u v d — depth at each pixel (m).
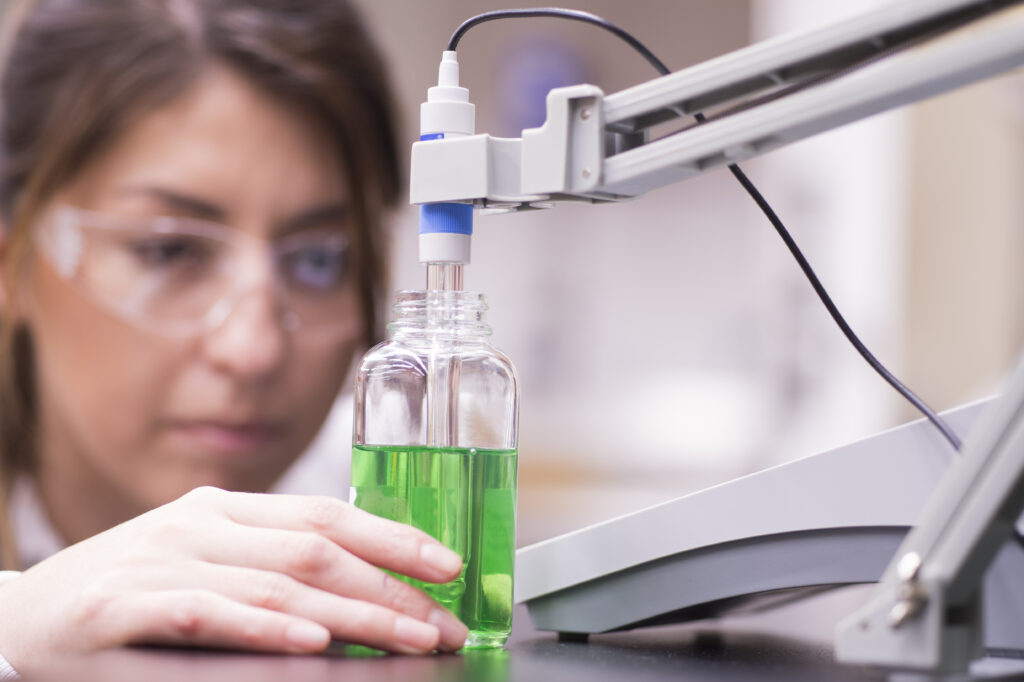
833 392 2.76
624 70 2.79
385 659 0.56
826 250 2.79
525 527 2.63
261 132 1.90
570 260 2.90
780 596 0.73
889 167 2.79
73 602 0.59
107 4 1.83
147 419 1.88
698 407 2.89
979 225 2.82
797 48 0.48
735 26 2.82
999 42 0.43
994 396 0.59
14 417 1.86
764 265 2.84
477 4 2.67
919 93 0.46
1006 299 2.83
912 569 0.44
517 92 2.71
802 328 2.78
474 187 0.59
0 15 1.82
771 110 0.49
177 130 1.86
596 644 0.68
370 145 2.01
